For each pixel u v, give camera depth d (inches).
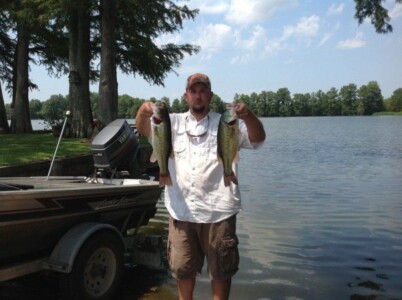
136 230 141.6
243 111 80.1
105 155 156.6
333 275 135.6
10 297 115.5
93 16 494.9
